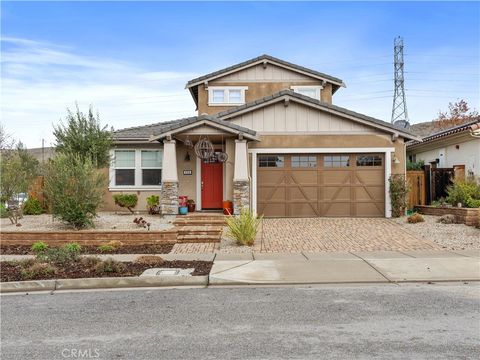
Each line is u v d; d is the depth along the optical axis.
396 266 9.74
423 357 4.84
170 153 17.05
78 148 18.23
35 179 18.52
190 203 17.98
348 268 9.62
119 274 9.05
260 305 7.08
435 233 13.69
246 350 5.11
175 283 8.70
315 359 4.81
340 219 17.11
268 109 17.81
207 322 6.21
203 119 16.48
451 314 6.46
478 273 9.13
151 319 6.39
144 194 19.80
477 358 4.80
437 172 19.73
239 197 16.67
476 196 16.33
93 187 13.85
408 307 6.85
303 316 6.44
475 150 18.39
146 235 12.64
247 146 17.31
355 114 17.44
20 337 5.68
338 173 17.81
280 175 17.80
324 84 21.70
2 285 8.39
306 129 17.70
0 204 16.25
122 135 19.77
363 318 6.30
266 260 10.45
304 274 9.16
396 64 53.12
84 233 12.67
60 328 6.03
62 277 8.88
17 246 12.68
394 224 15.62
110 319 6.41
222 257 10.83
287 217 17.69
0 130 37.88
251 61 21.62
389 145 17.64
